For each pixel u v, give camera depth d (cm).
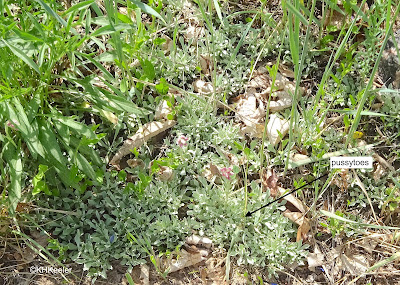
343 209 56
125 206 54
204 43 64
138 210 54
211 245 53
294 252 52
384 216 56
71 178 49
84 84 52
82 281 50
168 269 51
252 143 57
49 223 52
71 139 52
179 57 62
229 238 53
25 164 54
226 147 59
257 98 62
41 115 49
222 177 56
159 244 52
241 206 54
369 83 47
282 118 60
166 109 59
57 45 46
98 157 53
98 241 52
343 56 65
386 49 61
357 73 63
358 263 53
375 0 60
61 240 53
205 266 52
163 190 54
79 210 53
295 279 52
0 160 50
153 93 62
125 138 59
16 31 40
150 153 58
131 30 56
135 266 51
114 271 51
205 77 63
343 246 54
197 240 53
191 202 56
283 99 61
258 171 58
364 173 58
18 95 47
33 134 47
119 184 56
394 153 59
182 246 53
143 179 52
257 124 59
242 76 64
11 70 45
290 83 62
